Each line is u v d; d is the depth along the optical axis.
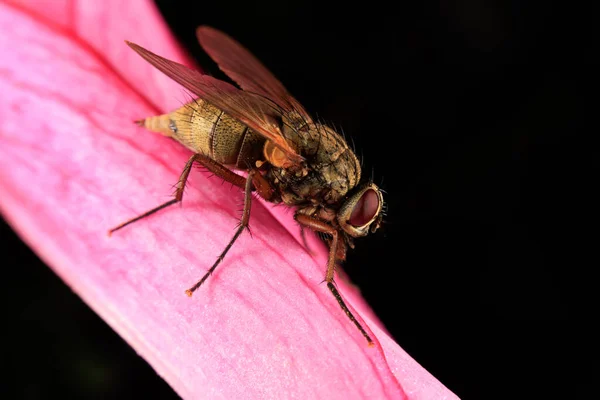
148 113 0.05
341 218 0.05
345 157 0.05
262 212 0.05
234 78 0.05
